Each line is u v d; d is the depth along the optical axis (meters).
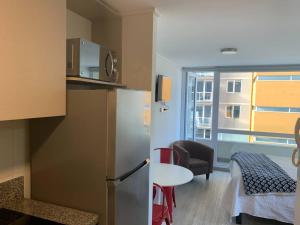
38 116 1.22
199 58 4.22
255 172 3.05
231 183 3.06
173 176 2.77
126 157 1.49
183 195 3.88
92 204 1.42
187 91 5.64
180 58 4.26
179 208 3.41
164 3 1.83
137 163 1.66
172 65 4.79
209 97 5.53
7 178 1.52
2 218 1.35
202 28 2.41
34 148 1.59
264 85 5.11
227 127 5.43
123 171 1.46
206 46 3.22
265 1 1.74
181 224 2.97
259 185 2.87
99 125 1.38
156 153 3.94
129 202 1.55
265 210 2.83
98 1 1.76
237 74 5.26
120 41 2.10
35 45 1.18
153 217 2.26
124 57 2.10
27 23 1.13
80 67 1.51
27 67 1.14
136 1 1.80
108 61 1.83
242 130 5.30
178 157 4.01
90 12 1.97
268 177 2.92
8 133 1.52
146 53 2.02
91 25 2.20
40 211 1.44
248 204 2.89
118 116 1.38
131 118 1.54
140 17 2.01
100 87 1.93
